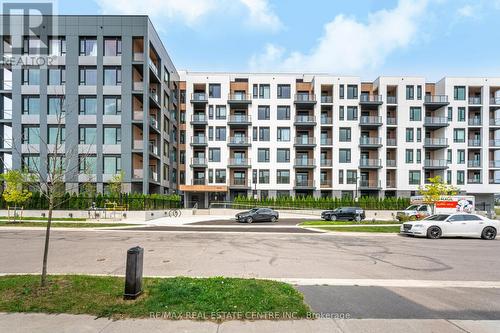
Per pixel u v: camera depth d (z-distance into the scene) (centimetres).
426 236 1584
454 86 4594
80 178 3067
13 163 3122
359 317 491
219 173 4588
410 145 4503
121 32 3244
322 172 4600
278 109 4628
